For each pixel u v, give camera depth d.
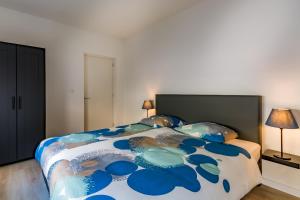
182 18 3.06
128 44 4.33
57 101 3.53
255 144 2.13
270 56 2.12
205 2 2.73
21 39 3.07
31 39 3.17
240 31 2.37
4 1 2.69
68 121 3.68
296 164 1.74
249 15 2.28
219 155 1.67
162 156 1.58
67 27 3.59
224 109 2.48
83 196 1.01
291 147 2.02
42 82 2.99
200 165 1.43
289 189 1.87
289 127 1.78
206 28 2.73
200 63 2.84
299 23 1.90
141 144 1.92
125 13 3.10
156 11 3.04
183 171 1.31
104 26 3.65
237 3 2.38
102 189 1.07
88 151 1.69
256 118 2.18
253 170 1.79
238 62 2.40
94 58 4.12
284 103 2.04
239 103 2.33
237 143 2.13
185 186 1.14
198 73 2.87
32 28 3.17
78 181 1.15
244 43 2.33
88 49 3.91
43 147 1.94
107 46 4.21
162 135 2.30
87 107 4.05
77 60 3.77
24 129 2.84
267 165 1.98
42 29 3.28
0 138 2.62
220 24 2.57
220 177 1.36
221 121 2.52
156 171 1.29
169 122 2.89
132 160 1.49
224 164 1.52
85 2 2.72
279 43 2.05
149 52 3.75
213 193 1.20
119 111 4.55
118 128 2.70
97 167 1.35
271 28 2.10
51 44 3.40
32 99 2.89
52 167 1.42
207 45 2.73
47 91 3.39
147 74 3.83
